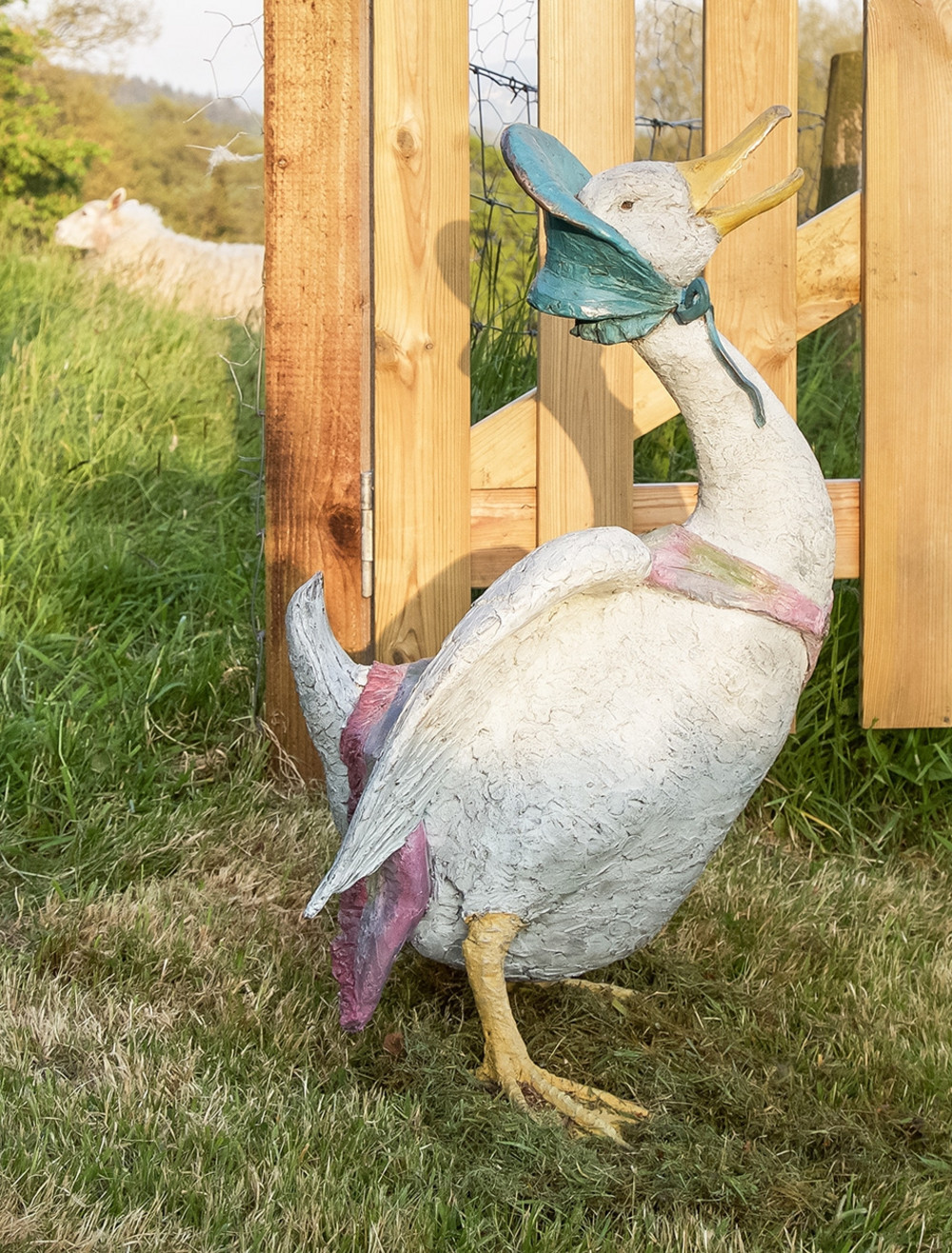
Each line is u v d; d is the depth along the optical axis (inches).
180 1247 69.0
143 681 131.0
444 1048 85.4
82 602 143.0
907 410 117.2
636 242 73.2
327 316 115.6
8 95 418.3
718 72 112.0
